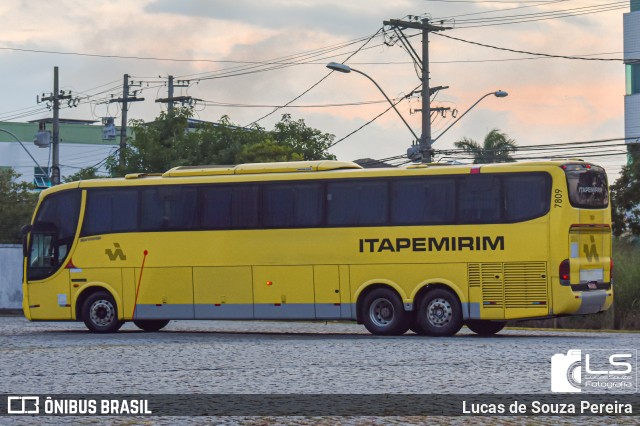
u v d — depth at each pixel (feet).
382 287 104.17
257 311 107.65
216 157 219.61
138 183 112.68
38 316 115.96
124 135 244.42
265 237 107.65
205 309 109.40
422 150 165.89
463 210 100.78
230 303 108.58
